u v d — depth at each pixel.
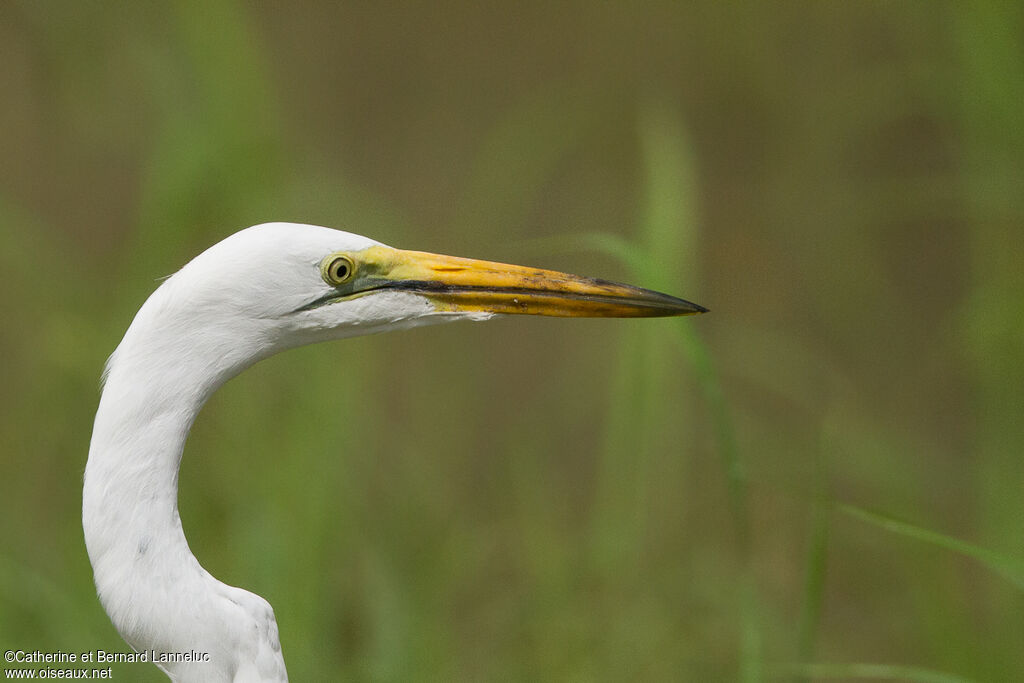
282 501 8.62
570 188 14.29
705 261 13.92
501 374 12.46
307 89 15.11
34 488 10.10
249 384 9.66
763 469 11.07
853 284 13.76
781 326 13.25
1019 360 10.30
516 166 13.84
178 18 11.05
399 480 10.52
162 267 9.91
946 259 13.97
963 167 12.52
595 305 5.14
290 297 4.59
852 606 10.12
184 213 10.03
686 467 10.96
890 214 14.30
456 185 14.32
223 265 4.42
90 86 13.59
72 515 9.45
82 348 10.09
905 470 10.67
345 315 4.73
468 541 9.81
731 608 9.20
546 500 10.66
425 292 4.93
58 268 11.50
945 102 13.61
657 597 9.21
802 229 14.26
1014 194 11.22
